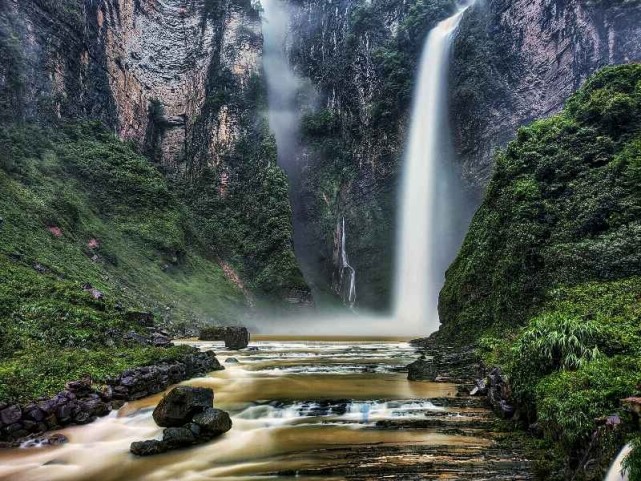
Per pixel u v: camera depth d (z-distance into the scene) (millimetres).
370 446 9188
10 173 33156
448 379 15062
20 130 37531
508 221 21812
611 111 21188
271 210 52344
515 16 48031
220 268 49094
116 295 29516
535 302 18172
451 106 51438
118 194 43562
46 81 42125
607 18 39781
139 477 8062
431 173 52781
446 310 26500
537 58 45625
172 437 9359
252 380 14883
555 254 18031
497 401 11297
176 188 55312
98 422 10766
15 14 40000
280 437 9875
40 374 11094
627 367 8656
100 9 51469
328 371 16562
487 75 48438
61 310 16156
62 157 40969
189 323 34500
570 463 7512
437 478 7672
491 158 46781
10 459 8766
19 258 23609
